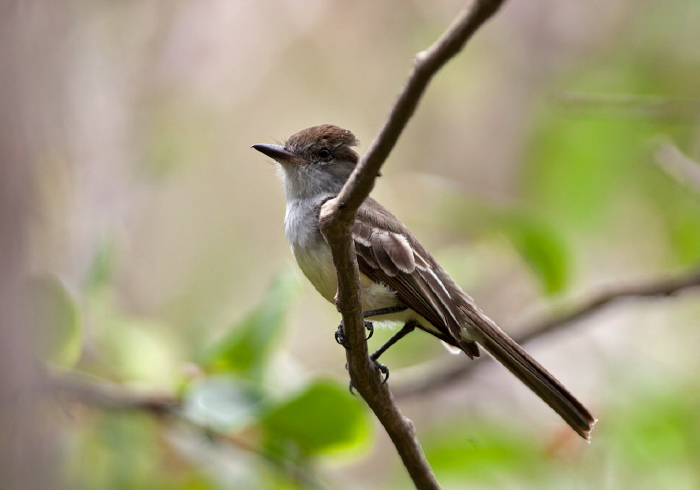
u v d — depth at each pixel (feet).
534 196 42.80
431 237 44.14
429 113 47.21
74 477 29.37
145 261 42.63
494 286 43.93
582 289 43.04
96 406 28.25
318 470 29.48
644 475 35.73
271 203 45.14
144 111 41.63
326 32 46.70
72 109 37.83
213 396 26.48
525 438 35.53
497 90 47.26
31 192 23.97
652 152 37.50
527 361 24.49
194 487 30.27
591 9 47.75
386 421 19.48
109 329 31.01
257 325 27.12
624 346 41.37
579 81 45.09
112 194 39.99
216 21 44.27
